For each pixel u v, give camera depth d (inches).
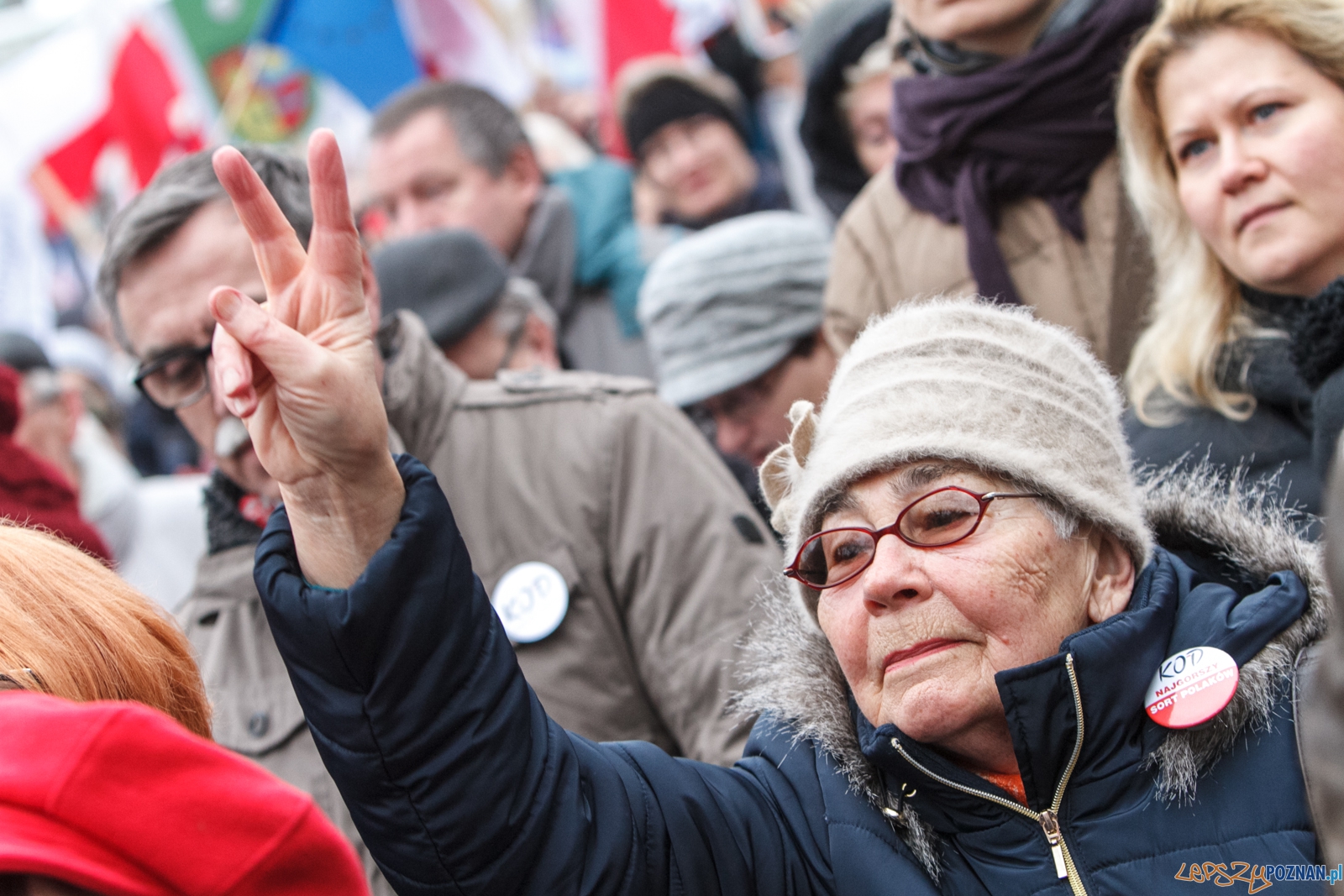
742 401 115.1
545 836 54.4
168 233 82.0
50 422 148.8
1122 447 60.6
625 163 191.0
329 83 194.5
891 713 56.4
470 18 191.8
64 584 50.1
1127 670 55.4
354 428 51.2
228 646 85.2
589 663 82.6
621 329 148.5
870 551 57.4
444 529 53.5
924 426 56.7
